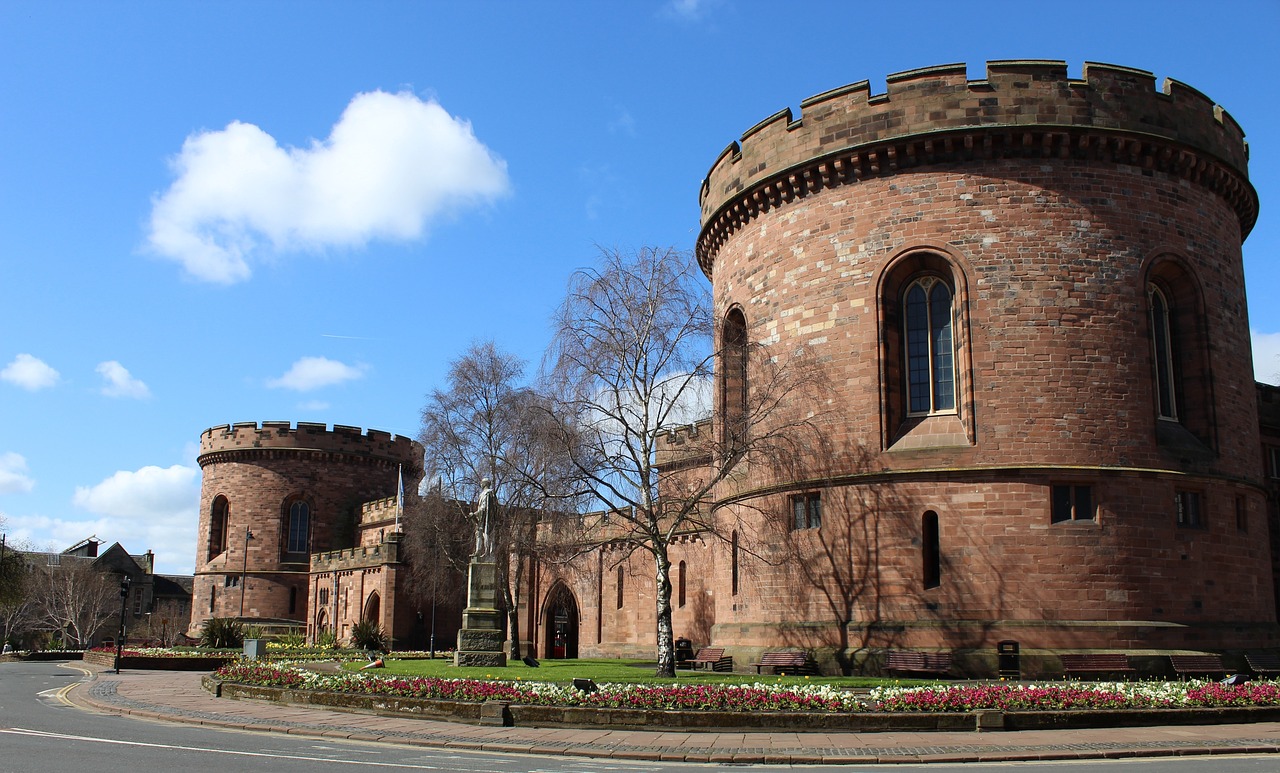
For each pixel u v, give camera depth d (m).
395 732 21.78
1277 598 43.00
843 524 33.28
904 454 32.53
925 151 33.47
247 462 87.31
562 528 39.19
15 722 24.19
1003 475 31.22
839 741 19.98
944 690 23.20
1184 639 30.81
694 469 39.44
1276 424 44.41
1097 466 31.17
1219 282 35.06
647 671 34.00
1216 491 32.97
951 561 31.33
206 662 50.78
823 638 33.09
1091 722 21.47
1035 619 30.34
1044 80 33.00
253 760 16.92
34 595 104.75
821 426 34.09
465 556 58.25
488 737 20.86
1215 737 19.80
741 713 21.72
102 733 21.52
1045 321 31.95
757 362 35.09
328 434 88.69
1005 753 18.06
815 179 35.66
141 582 127.62
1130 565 30.83
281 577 85.00
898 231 33.62
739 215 38.94
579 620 59.66
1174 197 34.06
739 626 36.66
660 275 32.22
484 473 54.38
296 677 30.09
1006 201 32.69
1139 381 32.19
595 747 19.44
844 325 34.25
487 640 37.62
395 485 92.50
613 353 31.30
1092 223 32.69
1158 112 33.66
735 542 37.78
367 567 72.31
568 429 30.88
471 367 56.34
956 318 32.81
